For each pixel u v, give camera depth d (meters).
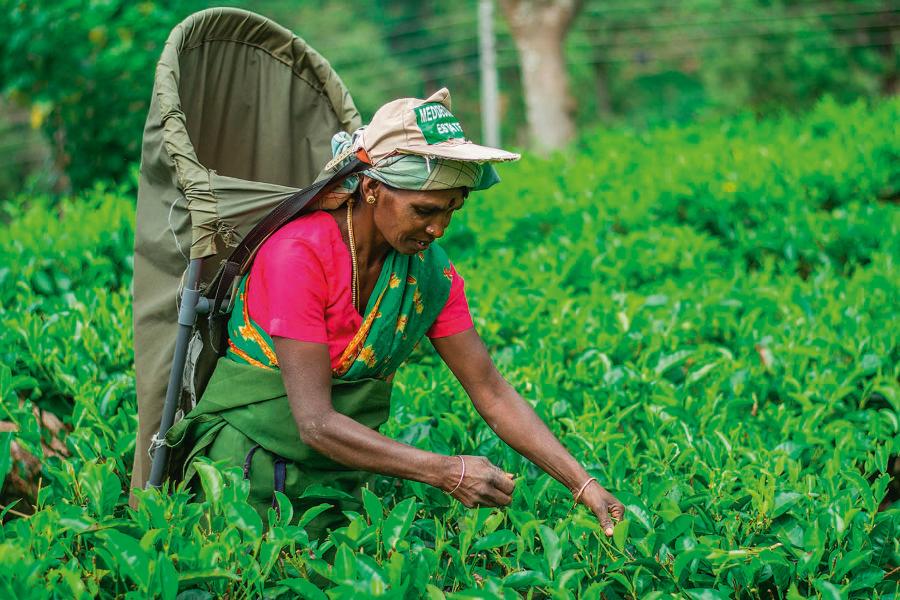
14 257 4.51
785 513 2.48
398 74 27.28
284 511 2.21
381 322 2.33
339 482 2.49
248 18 2.66
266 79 2.76
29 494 3.04
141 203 2.54
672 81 30.45
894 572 2.37
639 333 3.64
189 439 2.50
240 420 2.39
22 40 6.58
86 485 2.22
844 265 5.11
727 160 6.00
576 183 6.06
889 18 18.41
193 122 2.66
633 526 2.34
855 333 3.61
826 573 2.29
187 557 2.04
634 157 6.77
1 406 2.90
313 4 30.31
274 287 2.24
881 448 2.71
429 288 2.41
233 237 2.39
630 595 2.29
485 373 2.51
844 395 3.31
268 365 2.36
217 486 2.19
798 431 3.00
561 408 3.07
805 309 3.91
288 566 2.21
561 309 3.91
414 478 2.20
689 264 4.72
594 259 4.75
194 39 2.61
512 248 5.01
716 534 2.39
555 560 2.13
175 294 2.48
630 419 3.21
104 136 6.93
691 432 2.97
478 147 2.20
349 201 2.30
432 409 3.15
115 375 3.41
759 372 3.43
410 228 2.22
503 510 2.50
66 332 3.55
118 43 6.77
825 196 5.88
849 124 7.05
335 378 2.37
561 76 11.99
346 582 1.97
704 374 3.20
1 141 21.47
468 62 28.31
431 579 2.21
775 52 18.70
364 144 2.23
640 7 25.23
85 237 4.76
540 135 12.08
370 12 31.27
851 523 2.38
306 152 2.86
